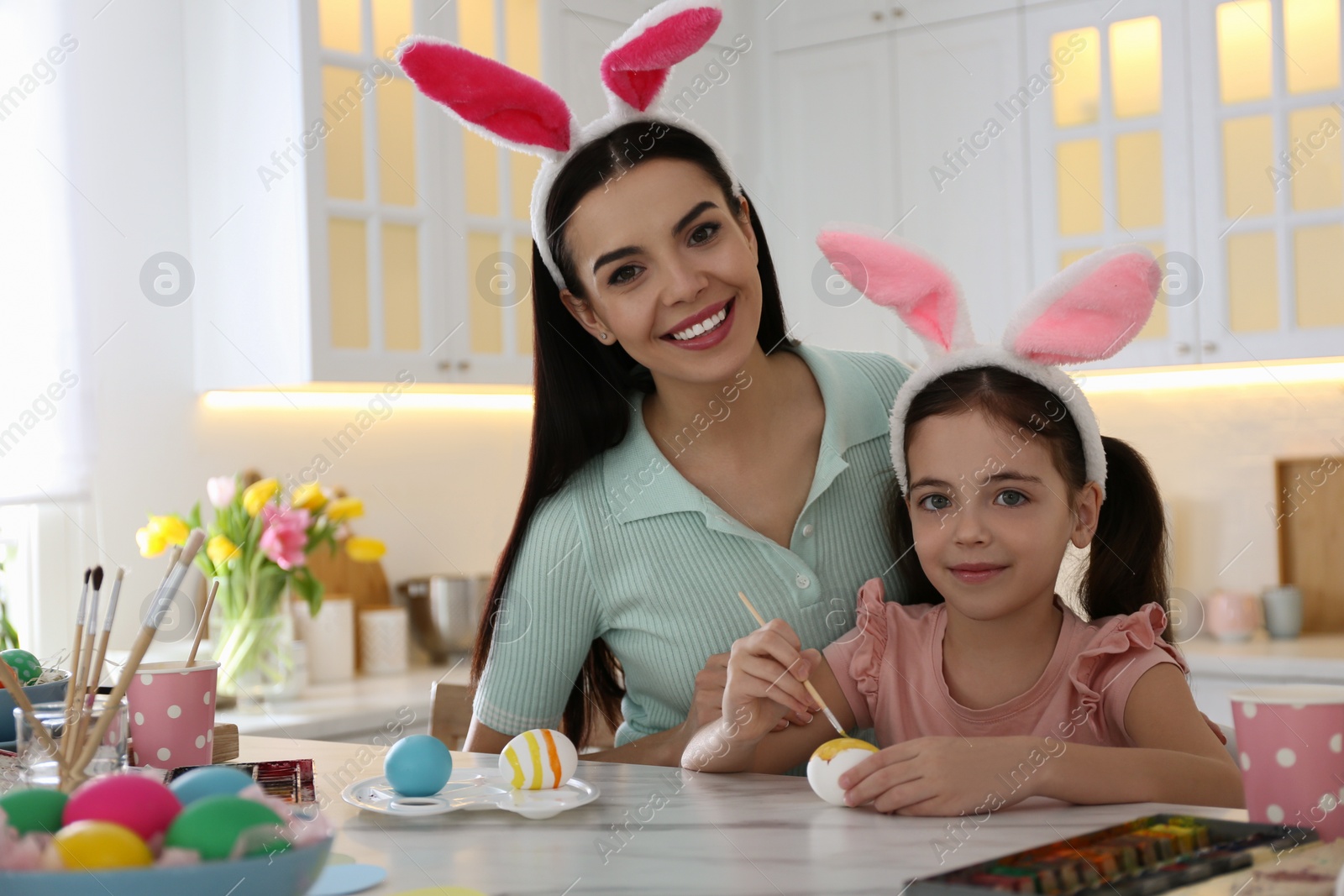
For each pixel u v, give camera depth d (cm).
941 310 124
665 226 120
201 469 261
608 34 285
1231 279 268
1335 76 259
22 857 62
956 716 121
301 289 236
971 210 292
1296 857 71
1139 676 114
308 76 236
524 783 97
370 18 245
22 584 243
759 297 126
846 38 305
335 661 259
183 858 62
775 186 316
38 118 238
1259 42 264
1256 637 281
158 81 258
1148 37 274
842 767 92
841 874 72
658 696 141
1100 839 74
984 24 288
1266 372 294
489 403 309
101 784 67
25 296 234
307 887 65
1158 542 137
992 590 116
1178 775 95
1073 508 122
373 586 283
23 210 235
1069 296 118
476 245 264
